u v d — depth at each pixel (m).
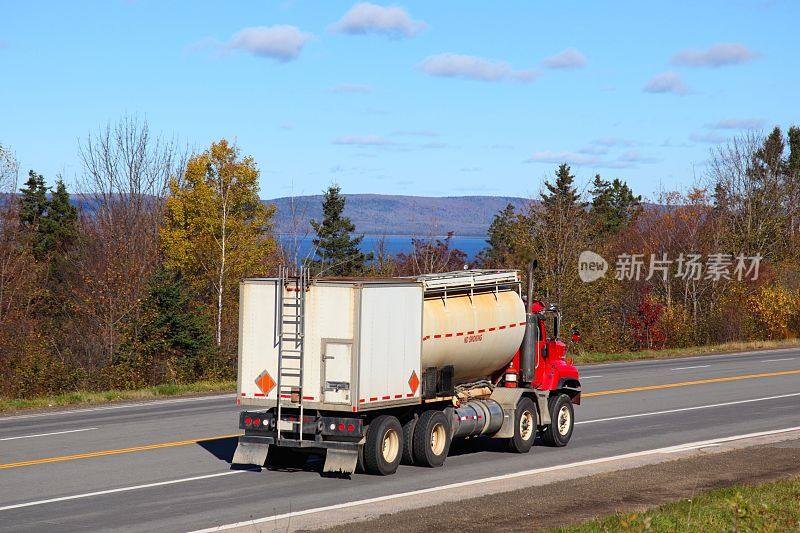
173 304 37.09
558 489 14.24
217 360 37.75
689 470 16.17
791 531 11.17
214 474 15.80
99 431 21.16
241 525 11.98
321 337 15.26
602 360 45.59
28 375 35.72
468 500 13.37
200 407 26.08
